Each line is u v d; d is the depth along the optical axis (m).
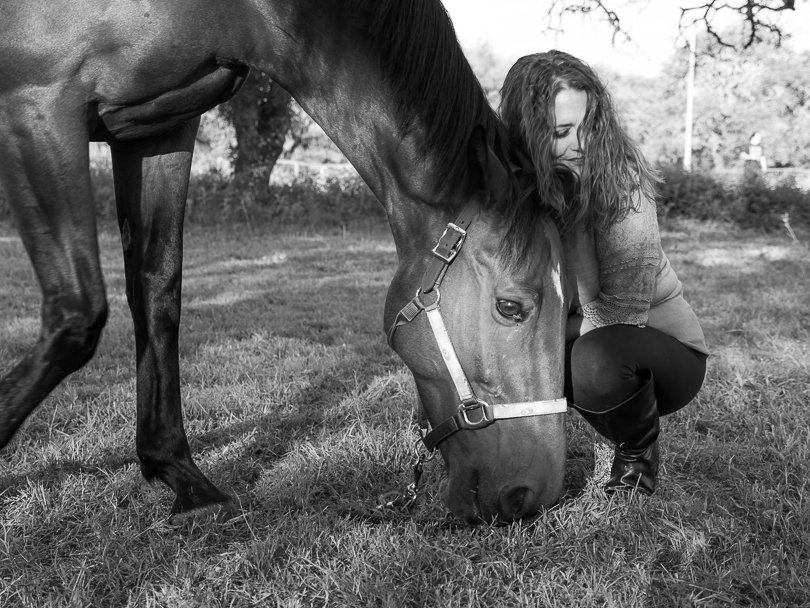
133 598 1.72
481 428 1.67
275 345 4.13
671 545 1.94
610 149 1.76
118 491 2.28
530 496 1.66
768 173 14.76
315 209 11.31
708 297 5.72
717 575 1.78
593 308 2.04
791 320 4.84
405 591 1.71
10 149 1.71
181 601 1.68
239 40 1.83
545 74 1.73
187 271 7.04
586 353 1.98
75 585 1.73
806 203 12.87
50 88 1.69
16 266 6.78
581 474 2.42
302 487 2.28
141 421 2.12
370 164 1.81
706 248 9.75
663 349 2.06
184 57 1.78
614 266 1.95
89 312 1.74
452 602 1.68
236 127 11.38
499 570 1.81
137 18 1.70
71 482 2.31
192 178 11.64
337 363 3.78
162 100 1.84
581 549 1.91
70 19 1.67
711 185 13.16
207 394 3.21
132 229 2.09
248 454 2.61
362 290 6.00
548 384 1.63
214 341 4.24
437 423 1.75
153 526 2.03
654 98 24.66
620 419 2.02
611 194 1.79
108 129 1.87
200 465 2.50
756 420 2.90
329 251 8.60
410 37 1.67
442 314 1.67
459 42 1.76
